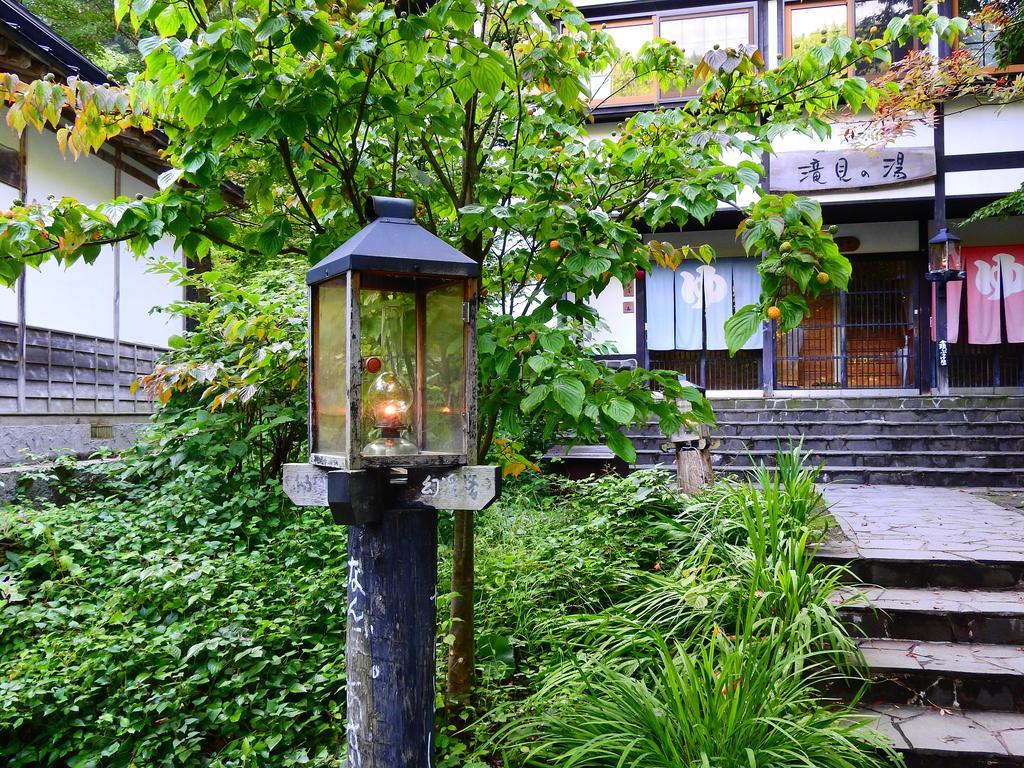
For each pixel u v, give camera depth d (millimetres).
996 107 11094
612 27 11984
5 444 7379
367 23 2422
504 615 4145
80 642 3691
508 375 2832
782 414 10461
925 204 11547
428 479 2045
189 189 2959
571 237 2883
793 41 11609
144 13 2311
